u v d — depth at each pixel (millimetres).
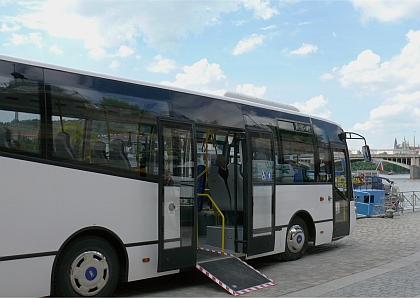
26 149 6188
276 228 10328
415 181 46000
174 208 7836
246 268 8617
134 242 7320
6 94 6078
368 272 9547
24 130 6199
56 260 6410
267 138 10062
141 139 7570
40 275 6227
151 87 7891
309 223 11562
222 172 9930
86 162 6809
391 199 24656
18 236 6035
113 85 7332
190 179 8172
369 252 12305
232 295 7680
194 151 8312
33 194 6199
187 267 8008
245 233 9320
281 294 7758
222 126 9070
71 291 6645
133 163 7398
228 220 9945
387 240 14523
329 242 13070
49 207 6348
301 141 11352
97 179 6902
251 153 9523
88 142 6871
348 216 12977
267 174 9938
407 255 11719
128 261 7230
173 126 8008
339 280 8797
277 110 10695
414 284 8391
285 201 10641
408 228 17641
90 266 6855
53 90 6574
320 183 11891
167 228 7688
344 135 13094
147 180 7555
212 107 8945
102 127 7074
